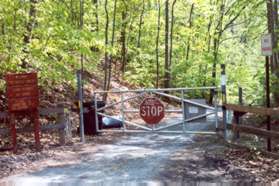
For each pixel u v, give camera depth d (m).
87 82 18.34
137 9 24.05
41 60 12.11
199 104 11.80
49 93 14.43
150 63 26.28
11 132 9.88
